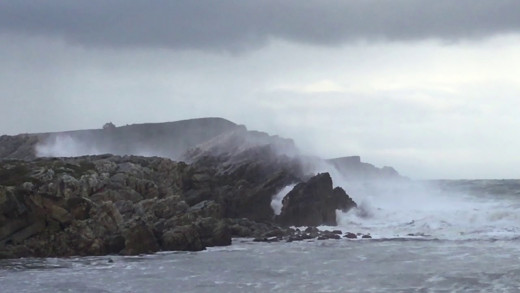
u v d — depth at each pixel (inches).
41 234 2876.5
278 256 2871.6
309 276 2390.5
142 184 3543.3
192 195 4094.5
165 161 4052.7
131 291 2148.1
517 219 3937.0
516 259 2682.1
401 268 2524.6
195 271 2495.1
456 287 2164.1
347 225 4072.3
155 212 3388.3
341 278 2345.0
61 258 2792.8
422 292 2098.9
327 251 3026.6
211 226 3267.7
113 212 3021.7
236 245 3260.3
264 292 2128.4
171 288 2186.3
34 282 2276.1
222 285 2242.9
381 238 3469.5
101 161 3740.2
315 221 4057.6
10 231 2844.5
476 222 3946.9
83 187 3181.6
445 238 3415.4
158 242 3068.4
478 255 2815.0
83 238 2883.9
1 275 2400.3
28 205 2886.3
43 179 3115.2
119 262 2701.8
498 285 2178.9
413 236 3528.5
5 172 3201.3
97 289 2169.0
